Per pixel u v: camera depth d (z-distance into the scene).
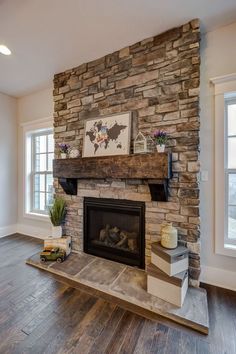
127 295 1.85
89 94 2.71
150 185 2.10
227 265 2.08
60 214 2.79
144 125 2.27
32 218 3.74
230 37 2.02
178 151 2.06
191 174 2.00
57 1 1.74
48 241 2.71
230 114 2.17
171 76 2.11
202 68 2.14
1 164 3.72
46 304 1.82
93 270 2.30
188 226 2.01
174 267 1.77
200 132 2.16
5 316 1.67
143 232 2.30
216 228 2.11
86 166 2.48
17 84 3.37
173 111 2.10
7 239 3.56
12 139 3.89
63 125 2.96
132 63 2.35
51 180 3.67
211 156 2.13
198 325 1.53
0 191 3.71
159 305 1.72
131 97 2.36
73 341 1.43
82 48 2.42
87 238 2.75
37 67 2.85
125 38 2.25
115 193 2.49
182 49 2.05
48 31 2.12
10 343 1.42
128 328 1.54
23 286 2.09
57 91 3.03
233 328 1.55
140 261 2.33
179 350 1.36
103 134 2.53
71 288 2.05
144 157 2.06
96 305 1.80
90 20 1.97
